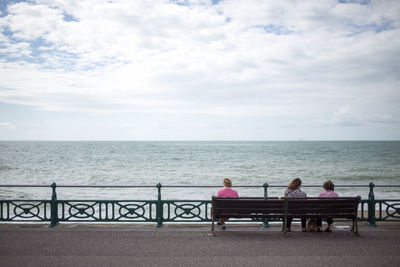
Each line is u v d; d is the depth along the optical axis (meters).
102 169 38.59
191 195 18.38
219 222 6.67
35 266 4.39
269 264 4.47
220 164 47.59
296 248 5.16
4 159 56.09
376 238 5.71
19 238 5.63
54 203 6.58
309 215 5.88
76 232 6.02
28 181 27.66
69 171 35.91
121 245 5.29
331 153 83.31
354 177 32.00
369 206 6.75
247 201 5.84
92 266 4.39
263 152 88.81
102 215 12.24
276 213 5.91
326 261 4.59
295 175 33.19
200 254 4.88
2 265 4.41
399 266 4.41
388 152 89.44
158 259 4.66
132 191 19.92
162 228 6.38
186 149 112.19
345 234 5.97
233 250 5.06
